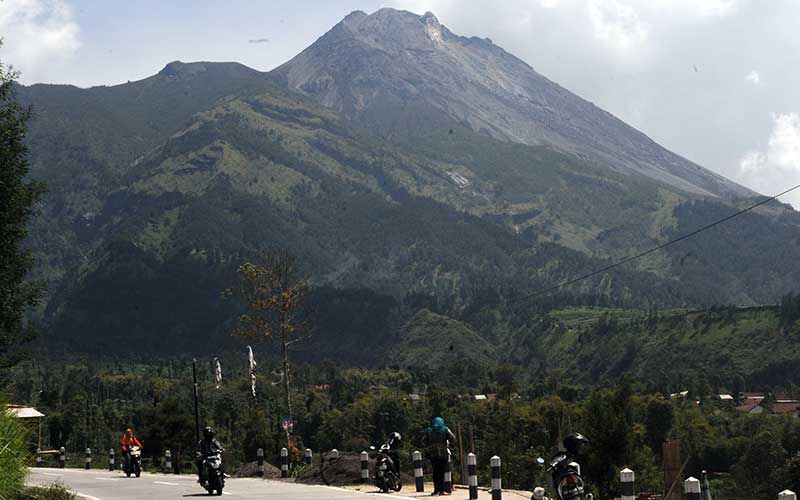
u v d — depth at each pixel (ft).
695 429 313.53
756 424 325.21
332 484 88.74
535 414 277.03
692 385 598.75
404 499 68.23
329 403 516.32
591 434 146.82
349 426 396.37
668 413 310.45
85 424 395.96
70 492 80.33
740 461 241.76
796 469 183.52
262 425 201.57
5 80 103.09
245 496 75.56
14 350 109.50
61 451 173.37
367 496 71.36
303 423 411.95
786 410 451.94
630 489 49.49
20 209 104.12
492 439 241.14
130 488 90.58
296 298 191.31
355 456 94.73
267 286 189.98
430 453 71.77
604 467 145.38
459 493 73.00
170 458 162.09
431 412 339.57
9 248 104.17
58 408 443.32
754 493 226.17
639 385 599.98
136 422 444.55
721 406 510.17
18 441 61.52
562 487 47.42
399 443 78.64
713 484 244.63
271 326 193.16
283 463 102.53
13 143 102.99
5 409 61.21
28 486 71.72
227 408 398.83
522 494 71.72
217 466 78.64
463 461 86.22
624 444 145.89
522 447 238.27
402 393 537.24
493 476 61.93
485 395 537.65
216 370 217.36
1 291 104.27
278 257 193.47
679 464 72.49
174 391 552.41
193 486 91.40
